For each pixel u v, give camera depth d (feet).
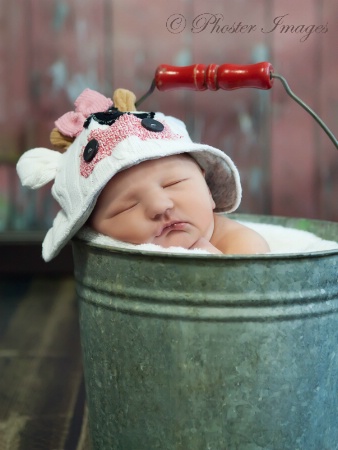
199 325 2.91
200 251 3.07
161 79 3.60
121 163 3.04
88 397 3.40
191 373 2.95
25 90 6.99
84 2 6.84
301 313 2.95
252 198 7.07
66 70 6.95
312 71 6.81
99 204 3.23
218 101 6.89
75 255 3.34
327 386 3.10
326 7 6.70
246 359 2.93
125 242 3.22
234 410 2.96
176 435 3.02
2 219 7.24
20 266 7.28
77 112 3.66
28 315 6.06
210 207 3.31
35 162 3.49
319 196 7.06
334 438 3.22
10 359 5.05
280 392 2.98
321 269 2.94
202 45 6.82
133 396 3.08
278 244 3.70
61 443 3.83
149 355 3.00
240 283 2.85
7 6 6.86
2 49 6.92
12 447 3.78
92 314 3.21
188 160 3.29
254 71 3.43
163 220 3.17
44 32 6.90
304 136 6.94
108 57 6.91
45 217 7.26
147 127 3.17
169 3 6.79
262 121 6.92
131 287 2.97
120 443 3.19
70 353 5.18
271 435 3.01
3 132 7.06
